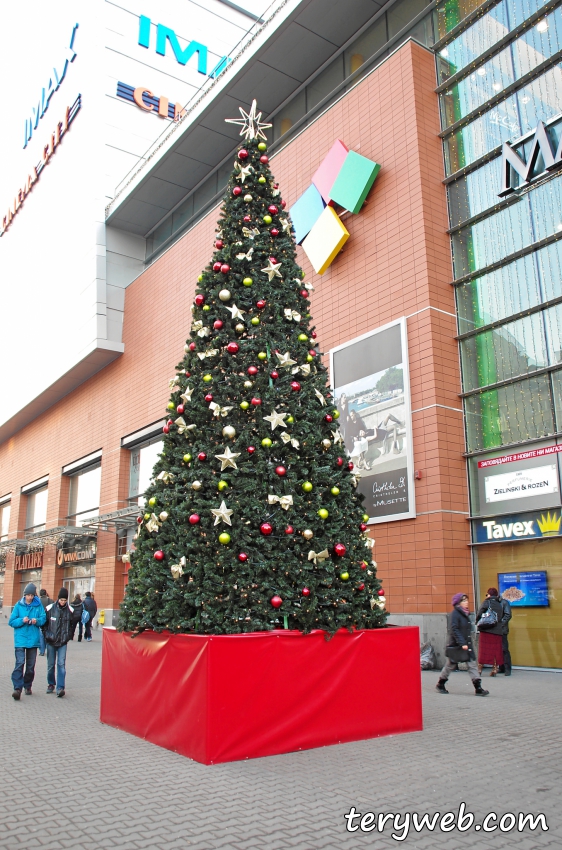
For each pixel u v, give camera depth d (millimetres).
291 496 6547
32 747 6309
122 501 27297
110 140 29078
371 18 18641
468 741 6398
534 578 12891
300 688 6172
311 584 6465
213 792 4797
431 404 14219
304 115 20828
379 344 15578
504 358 14086
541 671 12375
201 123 22875
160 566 6691
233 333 7406
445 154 15812
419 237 15000
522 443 13406
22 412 36906
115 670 7512
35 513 37438
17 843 3842
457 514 13930
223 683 5719
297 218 18453
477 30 15492
